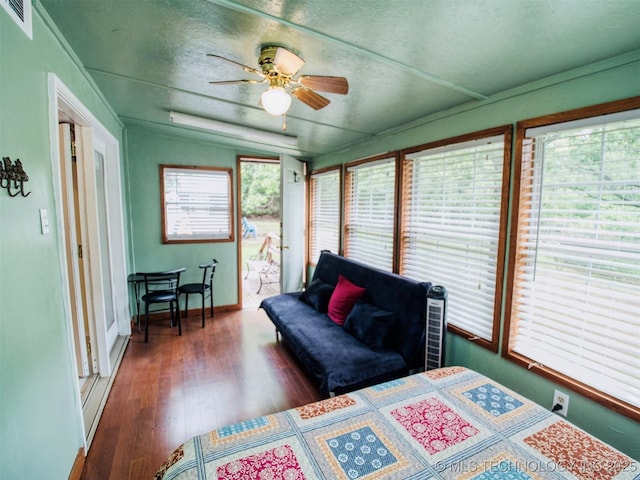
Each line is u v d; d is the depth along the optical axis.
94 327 2.68
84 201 2.60
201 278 4.44
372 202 3.47
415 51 1.60
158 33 1.66
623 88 1.49
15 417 1.14
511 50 1.52
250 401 2.48
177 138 4.13
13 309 1.16
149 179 4.04
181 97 2.68
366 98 2.29
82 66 2.11
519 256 2.00
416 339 2.39
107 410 2.34
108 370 2.72
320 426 1.28
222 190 4.44
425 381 1.63
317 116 2.82
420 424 1.30
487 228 2.23
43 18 1.50
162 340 3.58
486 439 1.22
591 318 1.69
